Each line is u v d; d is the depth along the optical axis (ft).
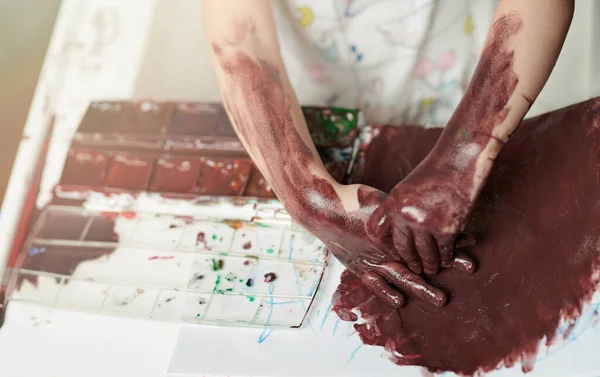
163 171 3.01
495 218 2.52
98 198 2.96
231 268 2.63
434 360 2.20
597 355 2.03
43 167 3.13
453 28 3.25
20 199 3.01
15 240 2.85
